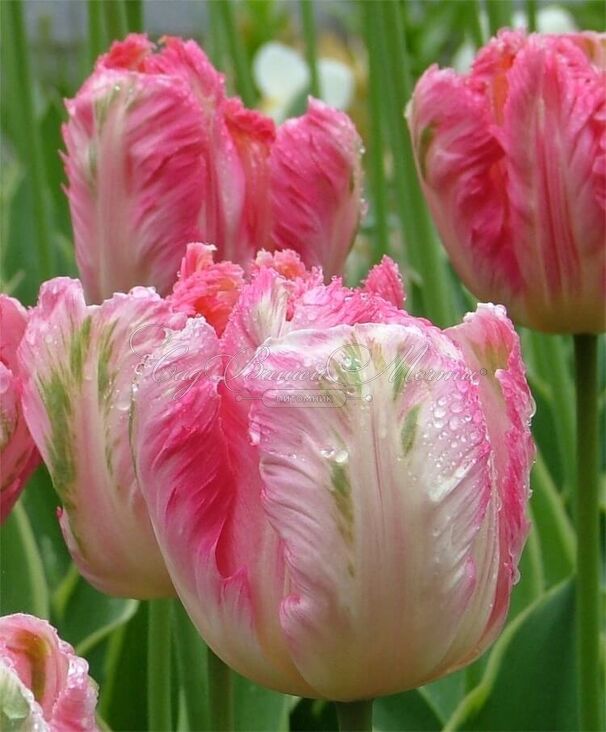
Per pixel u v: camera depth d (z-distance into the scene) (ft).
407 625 1.70
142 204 2.06
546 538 2.74
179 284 1.81
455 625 1.71
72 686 1.67
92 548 1.87
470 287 2.21
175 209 2.06
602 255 2.11
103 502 1.85
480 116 2.13
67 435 1.84
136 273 2.09
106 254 2.09
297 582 1.68
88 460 1.84
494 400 1.76
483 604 1.73
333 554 1.68
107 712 2.41
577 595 2.22
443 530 1.69
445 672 1.76
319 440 1.67
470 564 1.70
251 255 2.11
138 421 1.73
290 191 2.09
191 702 2.23
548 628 2.34
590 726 2.21
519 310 2.18
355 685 1.73
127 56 2.12
